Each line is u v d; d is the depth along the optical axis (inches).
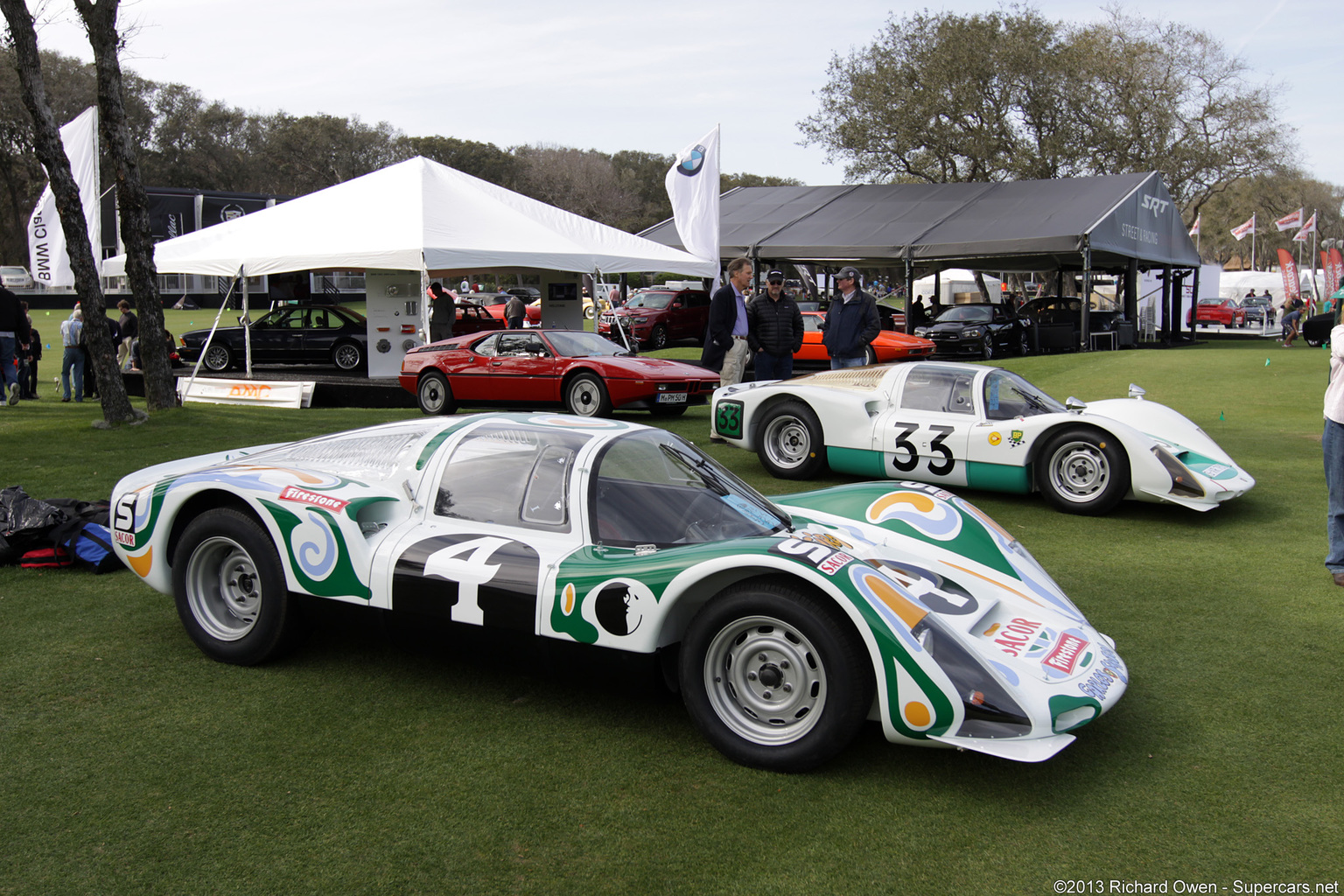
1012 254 903.7
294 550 141.3
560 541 132.2
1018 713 107.0
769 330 351.3
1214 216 2481.5
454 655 136.3
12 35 349.1
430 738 125.7
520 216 601.3
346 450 157.8
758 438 308.0
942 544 144.5
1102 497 251.1
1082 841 102.6
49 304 1825.8
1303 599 184.5
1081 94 1359.5
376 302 634.2
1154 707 136.8
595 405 444.8
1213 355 832.9
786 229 1054.4
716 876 96.0
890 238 975.0
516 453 142.6
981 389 278.2
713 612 117.8
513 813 107.6
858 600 109.9
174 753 120.3
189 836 102.0
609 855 99.5
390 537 139.5
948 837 103.2
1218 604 182.5
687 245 666.8
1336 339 187.8
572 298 720.3
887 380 294.0
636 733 127.6
